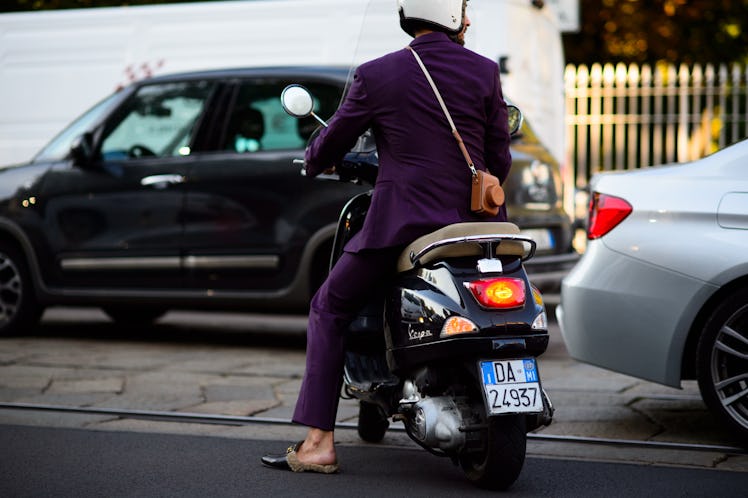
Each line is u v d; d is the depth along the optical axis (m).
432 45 6.22
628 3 29.86
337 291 6.32
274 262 10.59
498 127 6.31
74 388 9.11
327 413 6.37
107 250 11.35
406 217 6.02
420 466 6.63
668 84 20.30
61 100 16.17
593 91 19.78
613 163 19.81
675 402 8.53
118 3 20.95
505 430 5.76
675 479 6.30
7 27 16.42
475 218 6.12
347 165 6.72
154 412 8.15
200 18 15.48
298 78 10.80
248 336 12.53
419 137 6.08
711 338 7.10
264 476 6.34
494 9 14.21
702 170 7.35
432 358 5.93
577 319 7.55
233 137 10.93
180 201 10.98
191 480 6.25
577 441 7.29
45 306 12.06
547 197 11.18
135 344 11.80
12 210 11.79
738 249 7.02
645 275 7.29
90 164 11.49
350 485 6.16
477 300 5.82
